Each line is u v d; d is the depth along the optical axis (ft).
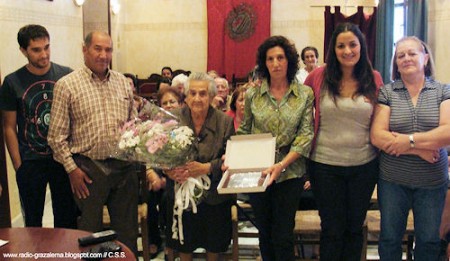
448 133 7.45
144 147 7.46
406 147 7.64
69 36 17.80
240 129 8.75
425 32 17.03
